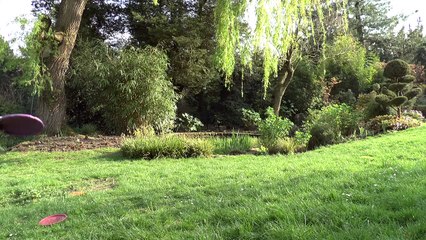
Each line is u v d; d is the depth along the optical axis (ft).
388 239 9.80
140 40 62.18
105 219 14.85
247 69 64.13
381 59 104.27
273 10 41.34
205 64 61.41
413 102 53.93
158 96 47.52
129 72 46.83
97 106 49.16
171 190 19.44
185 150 33.53
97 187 22.80
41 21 44.68
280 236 10.78
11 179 25.13
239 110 67.51
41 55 44.80
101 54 48.80
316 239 10.23
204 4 62.95
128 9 61.62
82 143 39.65
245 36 48.16
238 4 43.04
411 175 17.65
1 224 16.05
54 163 30.78
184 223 13.07
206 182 20.99
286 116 67.77
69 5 47.03
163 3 61.93
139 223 13.70
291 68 55.93
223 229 11.90
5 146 39.58
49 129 45.39
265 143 37.68
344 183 17.06
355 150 30.30
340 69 75.05
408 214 11.71
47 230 14.44
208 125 68.49
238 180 20.76
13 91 57.31
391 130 43.55
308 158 27.94
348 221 11.50
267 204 14.03
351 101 68.39
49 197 21.07
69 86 51.44
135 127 46.88
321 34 57.26
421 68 81.61
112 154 34.53
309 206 13.28
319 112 46.80
